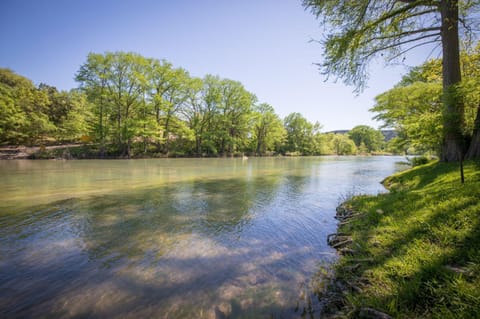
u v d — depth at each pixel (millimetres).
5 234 4324
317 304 2369
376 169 19406
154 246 3852
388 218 4277
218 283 2760
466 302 1859
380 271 2686
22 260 3307
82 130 33562
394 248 3176
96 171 15438
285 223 5184
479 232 2748
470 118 7031
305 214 5930
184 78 36375
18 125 29094
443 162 7867
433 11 6707
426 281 2273
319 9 6301
